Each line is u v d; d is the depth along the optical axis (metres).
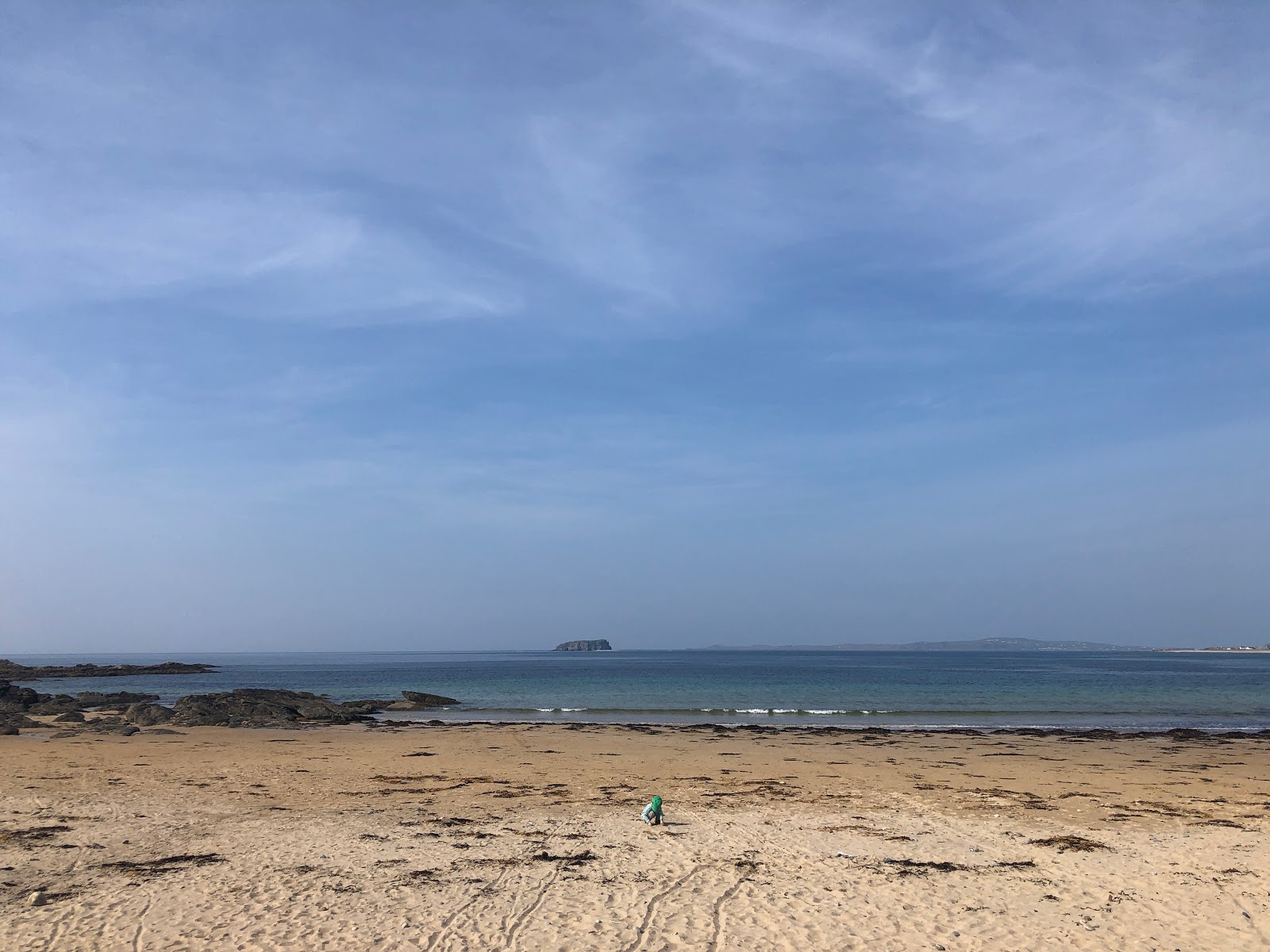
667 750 26.89
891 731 33.88
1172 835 14.45
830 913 9.99
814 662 172.88
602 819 15.59
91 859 12.14
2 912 9.72
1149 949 8.92
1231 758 26.16
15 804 16.30
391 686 74.94
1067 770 22.84
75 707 47.78
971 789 19.48
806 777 21.16
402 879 11.27
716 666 134.50
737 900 10.47
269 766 22.75
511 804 17.05
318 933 9.19
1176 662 181.50
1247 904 10.39
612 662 178.12
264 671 120.88
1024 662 167.12
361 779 20.52
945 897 10.62
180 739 30.41
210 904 10.12
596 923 9.59
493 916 9.79
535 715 44.16
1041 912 10.05
